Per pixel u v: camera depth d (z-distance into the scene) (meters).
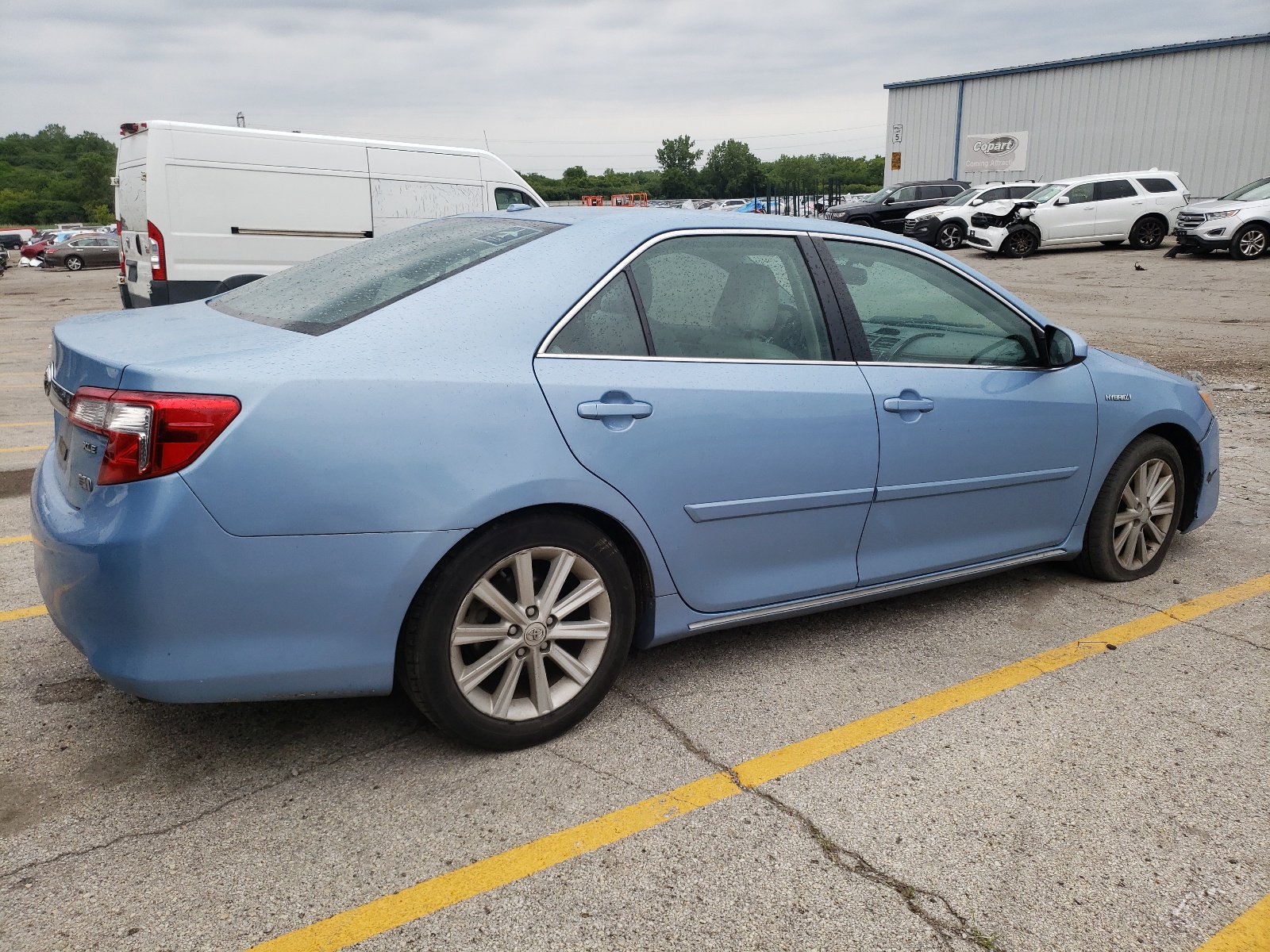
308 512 2.29
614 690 3.16
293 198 9.88
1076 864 2.32
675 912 2.13
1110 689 3.23
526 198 11.55
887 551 3.43
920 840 2.40
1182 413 4.22
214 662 2.29
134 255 10.13
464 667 2.61
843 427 3.16
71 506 2.39
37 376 9.95
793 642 3.58
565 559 2.70
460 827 2.41
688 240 3.03
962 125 33.97
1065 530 4.00
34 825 2.38
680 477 2.84
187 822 2.40
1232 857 2.36
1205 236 19.48
